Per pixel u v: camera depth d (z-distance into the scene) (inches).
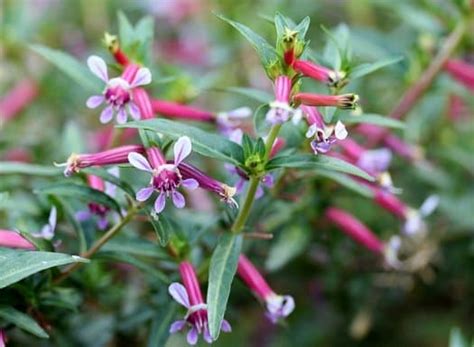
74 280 25.0
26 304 22.8
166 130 21.1
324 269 29.5
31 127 31.5
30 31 32.7
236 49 33.5
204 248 24.7
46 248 22.2
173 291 21.9
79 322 26.2
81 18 38.1
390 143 28.0
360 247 29.5
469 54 29.1
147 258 24.9
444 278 30.9
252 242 26.4
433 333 31.5
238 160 21.6
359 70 23.0
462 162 30.4
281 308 23.2
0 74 32.4
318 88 27.6
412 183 30.7
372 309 30.4
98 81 24.1
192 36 35.8
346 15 37.2
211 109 32.9
